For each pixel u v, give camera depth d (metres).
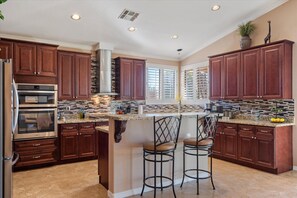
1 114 1.86
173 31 5.17
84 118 5.21
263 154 4.08
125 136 3.06
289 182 3.55
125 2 3.88
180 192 3.17
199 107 6.31
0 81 1.86
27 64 4.27
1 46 4.04
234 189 3.27
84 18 4.28
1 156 1.86
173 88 6.96
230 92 4.98
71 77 4.97
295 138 4.16
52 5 3.77
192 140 3.24
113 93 5.50
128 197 3.01
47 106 4.38
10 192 1.90
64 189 3.29
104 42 5.40
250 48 4.57
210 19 4.74
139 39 5.46
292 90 4.19
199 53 6.28
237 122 4.51
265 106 4.68
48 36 4.87
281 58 4.07
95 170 4.19
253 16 4.80
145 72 6.06
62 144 4.56
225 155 4.76
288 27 4.26
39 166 4.35
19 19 4.07
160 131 3.33
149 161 3.11
